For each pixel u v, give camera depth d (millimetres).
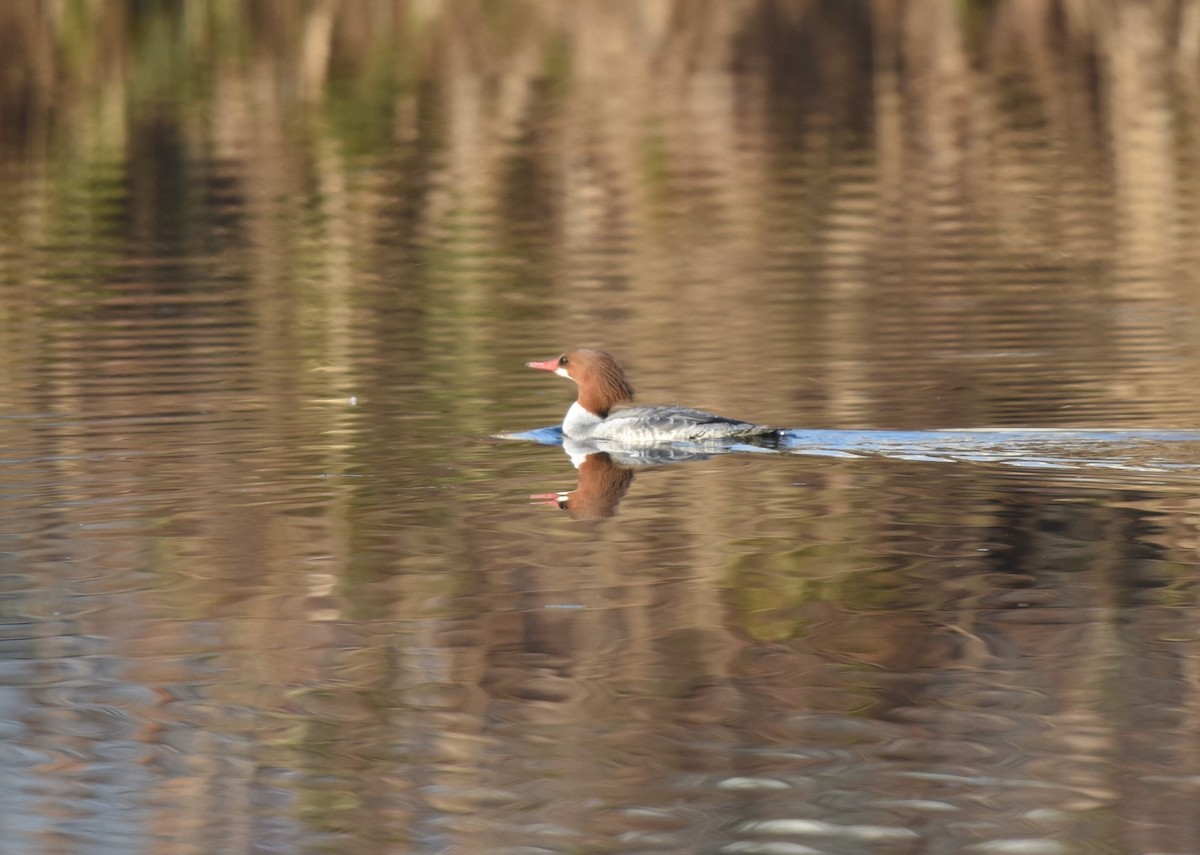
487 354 20984
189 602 12008
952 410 17578
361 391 18922
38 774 9477
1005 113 38875
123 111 40125
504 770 9391
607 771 9352
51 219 30609
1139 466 15180
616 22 49125
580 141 36688
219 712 10203
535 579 12406
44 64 44750
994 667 10609
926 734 9680
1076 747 9477
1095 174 32906
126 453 16188
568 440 16891
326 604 11930
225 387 19156
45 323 22859
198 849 8656
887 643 11055
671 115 39281
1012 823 8672
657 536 13422
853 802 8922
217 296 24688
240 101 40906
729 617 11570
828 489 14672
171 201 32062
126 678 10703
